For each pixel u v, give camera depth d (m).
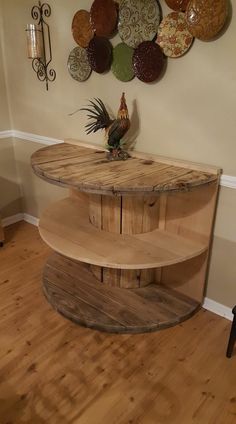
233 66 1.37
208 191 1.58
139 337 1.66
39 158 1.73
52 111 2.21
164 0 1.45
